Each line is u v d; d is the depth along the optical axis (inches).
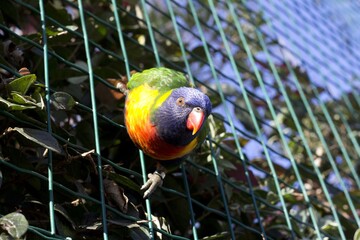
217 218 163.9
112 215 130.1
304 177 208.5
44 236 110.0
